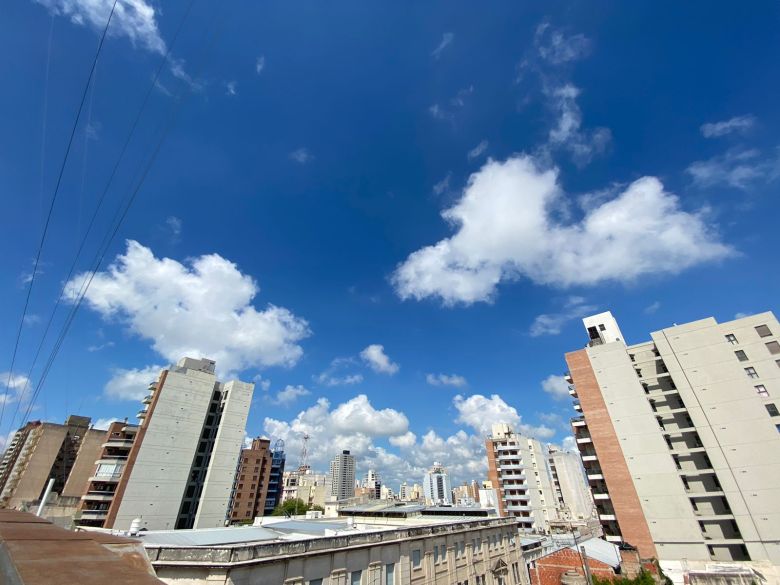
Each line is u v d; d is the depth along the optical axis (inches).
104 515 2395.4
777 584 1814.7
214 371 3427.7
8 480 3873.0
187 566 746.8
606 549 1969.7
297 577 842.2
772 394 2182.6
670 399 2495.1
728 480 2121.1
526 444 4156.0
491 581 1518.2
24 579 81.0
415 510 1797.5
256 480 4084.6
